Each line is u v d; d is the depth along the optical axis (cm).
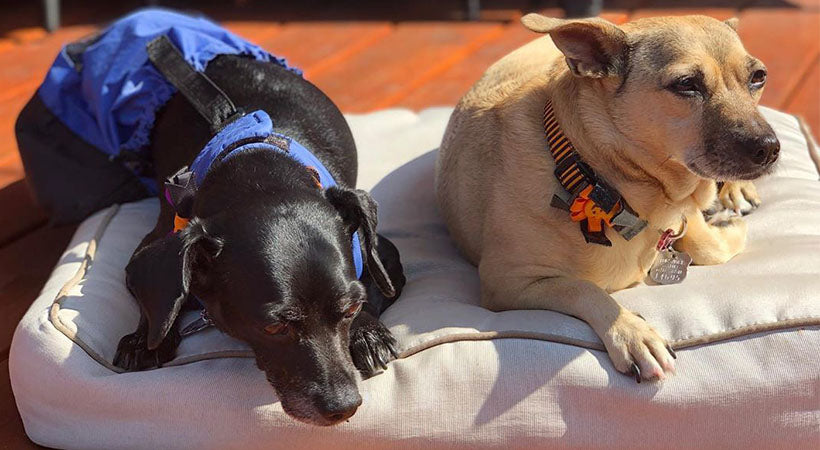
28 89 182
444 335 99
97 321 105
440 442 96
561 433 95
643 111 101
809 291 98
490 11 226
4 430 106
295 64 191
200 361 100
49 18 213
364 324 101
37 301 108
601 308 99
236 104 120
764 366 94
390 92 176
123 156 127
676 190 105
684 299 101
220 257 95
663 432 95
